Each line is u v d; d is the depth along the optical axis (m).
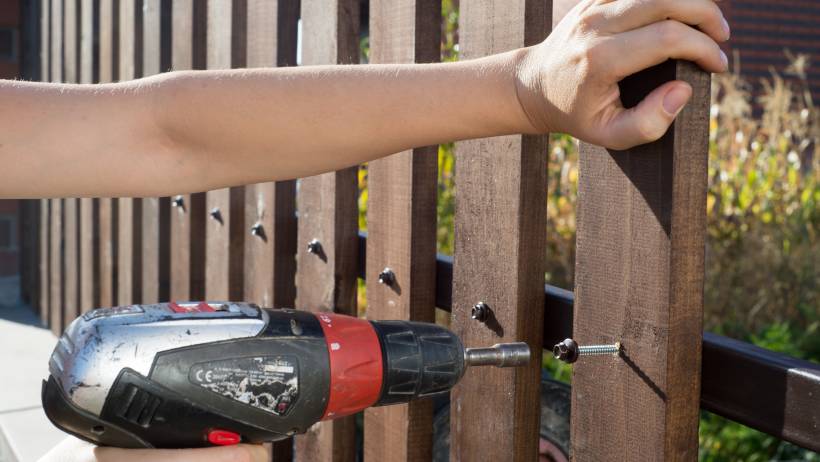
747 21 8.49
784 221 3.99
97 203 3.17
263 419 0.88
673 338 0.90
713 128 4.26
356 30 1.62
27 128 0.81
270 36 1.86
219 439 0.87
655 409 0.92
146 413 0.84
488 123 0.82
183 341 0.85
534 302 1.15
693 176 0.88
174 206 2.45
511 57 0.81
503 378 1.17
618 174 0.95
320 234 1.69
